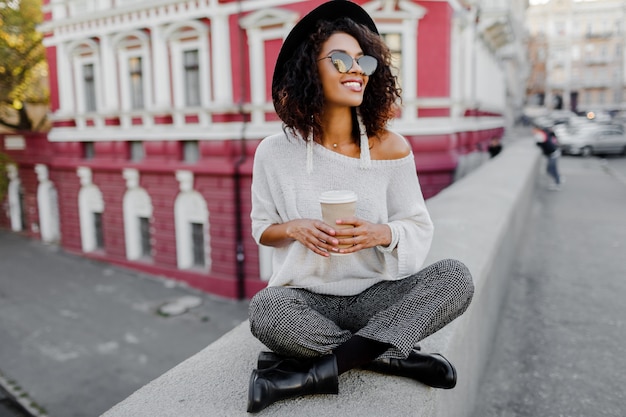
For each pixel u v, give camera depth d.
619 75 74.25
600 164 20.33
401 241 1.67
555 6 75.44
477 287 2.60
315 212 1.71
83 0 18.47
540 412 2.74
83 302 15.27
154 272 17.75
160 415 1.49
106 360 11.24
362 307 1.76
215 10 14.83
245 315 14.43
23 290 16.41
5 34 23.09
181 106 16.25
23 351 11.69
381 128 1.75
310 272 1.75
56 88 20.34
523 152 13.30
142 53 17.05
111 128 18.33
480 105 18.55
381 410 1.52
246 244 15.73
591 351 3.44
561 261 5.67
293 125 1.71
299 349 1.57
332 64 1.64
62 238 21.41
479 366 2.88
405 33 13.57
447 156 14.04
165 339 12.53
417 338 1.59
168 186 16.98
